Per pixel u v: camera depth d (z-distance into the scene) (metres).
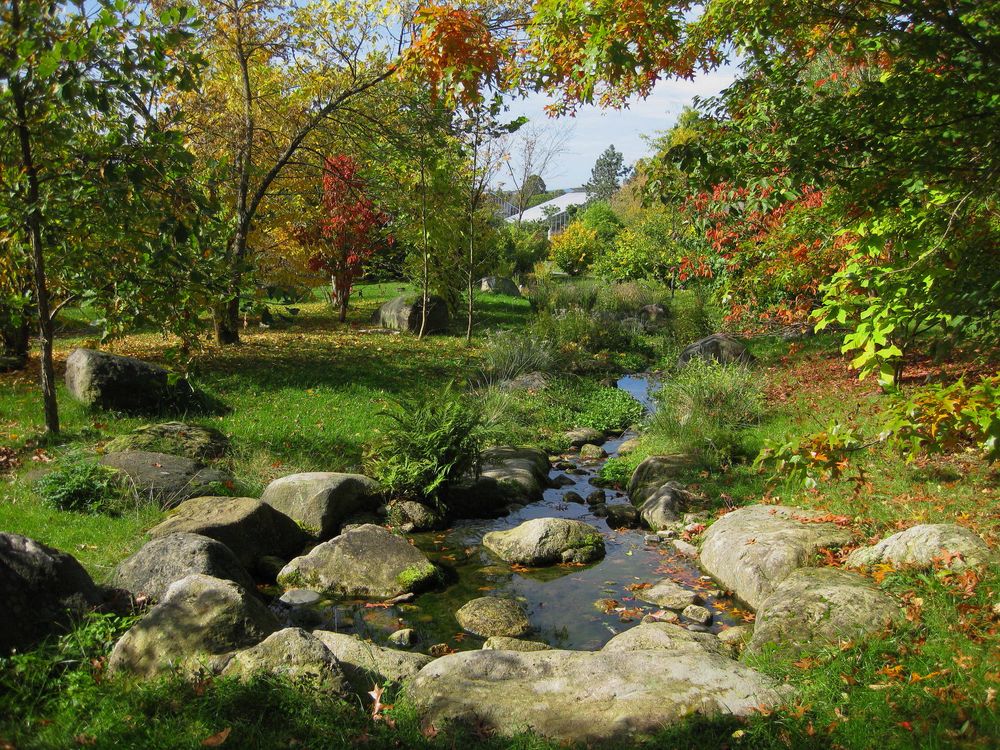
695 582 6.82
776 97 5.03
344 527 8.02
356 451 10.30
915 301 4.27
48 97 6.75
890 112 4.75
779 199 4.90
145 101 7.38
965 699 3.69
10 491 7.49
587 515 9.05
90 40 6.26
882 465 7.65
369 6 17.62
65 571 4.87
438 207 21.23
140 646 4.39
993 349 7.04
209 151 17.80
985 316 4.95
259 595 6.32
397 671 4.76
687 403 11.42
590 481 10.54
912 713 3.68
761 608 5.33
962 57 4.71
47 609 4.66
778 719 3.75
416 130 18.53
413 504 8.62
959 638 4.25
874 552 5.68
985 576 4.81
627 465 10.66
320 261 22.97
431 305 22.80
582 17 5.25
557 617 6.21
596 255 41.88
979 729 3.48
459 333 22.70
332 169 21.66
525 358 17.31
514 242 45.09
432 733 3.85
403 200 20.84
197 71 7.06
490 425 11.76
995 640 4.18
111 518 7.16
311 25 17.52
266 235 22.00
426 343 20.33
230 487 8.30
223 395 12.53
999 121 4.55
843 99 4.89
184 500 7.60
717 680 4.20
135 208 7.02
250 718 3.80
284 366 15.42
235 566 5.96
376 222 23.50
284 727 3.76
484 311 27.47
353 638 5.14
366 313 26.22
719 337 16.33
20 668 4.05
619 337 21.69
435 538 8.19
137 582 5.53
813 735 3.62
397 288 34.22
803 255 10.93
